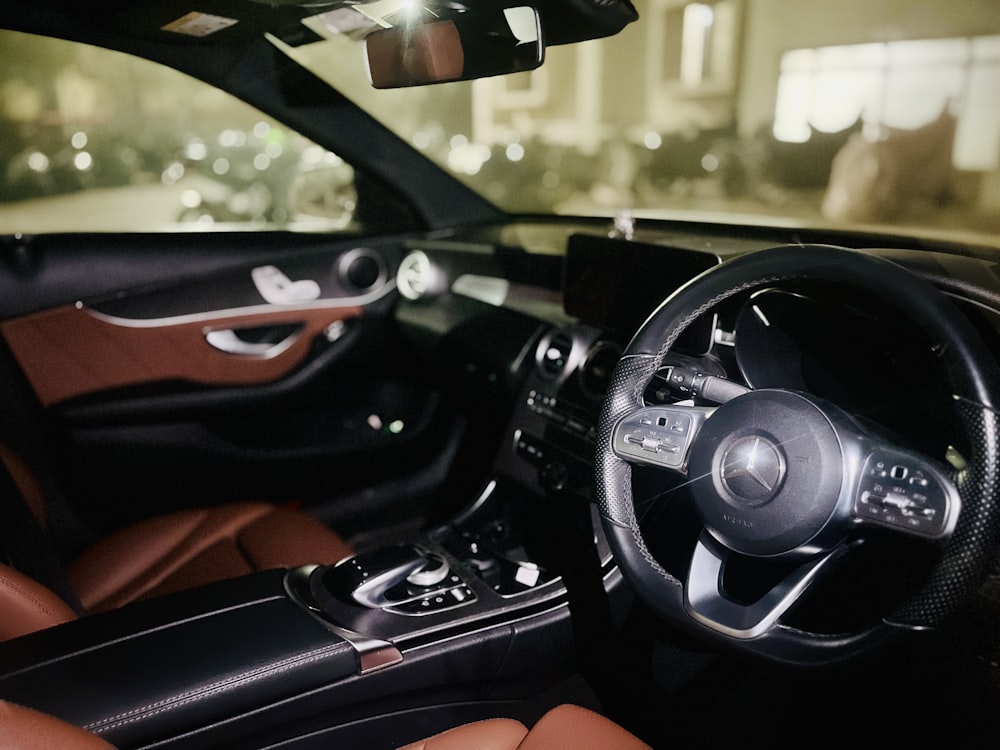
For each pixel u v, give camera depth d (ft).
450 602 4.59
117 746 3.32
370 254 7.21
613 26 4.27
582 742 3.54
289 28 5.49
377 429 7.43
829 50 28.78
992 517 2.73
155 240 6.44
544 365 5.74
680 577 4.73
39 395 6.07
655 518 4.66
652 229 6.39
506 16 4.11
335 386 7.34
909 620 2.89
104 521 6.49
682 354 4.11
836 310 3.60
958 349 2.81
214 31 5.48
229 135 7.43
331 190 7.20
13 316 5.94
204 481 6.86
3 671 3.52
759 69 32.04
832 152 28.50
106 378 6.32
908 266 3.59
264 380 6.96
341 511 7.17
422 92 7.03
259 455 6.98
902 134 26.30
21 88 15.58
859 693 4.07
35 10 5.13
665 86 36.76
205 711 3.52
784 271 3.21
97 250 6.21
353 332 7.31
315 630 4.05
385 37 4.67
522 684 4.83
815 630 3.97
